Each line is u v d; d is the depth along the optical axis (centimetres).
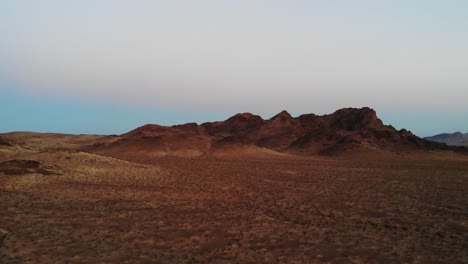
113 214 3020
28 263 1894
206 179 5325
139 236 2450
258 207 3509
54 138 14238
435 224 2983
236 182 5144
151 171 5653
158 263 1977
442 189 4891
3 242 2180
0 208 3022
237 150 10412
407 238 2564
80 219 2809
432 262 2098
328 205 3681
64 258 1991
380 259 2136
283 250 2245
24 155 5747
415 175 6556
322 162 9075
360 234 2641
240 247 2286
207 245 2312
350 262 2080
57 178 4438
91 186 4194
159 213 3122
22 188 3859
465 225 2975
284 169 7081
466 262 2102
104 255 2064
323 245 2364
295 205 3644
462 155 11612
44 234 2378
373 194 4406
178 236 2481
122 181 4681
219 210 3316
